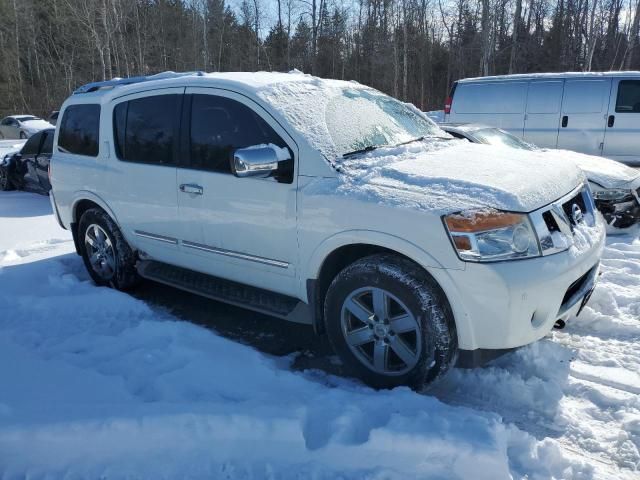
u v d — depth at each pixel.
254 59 41.84
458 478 2.45
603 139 9.84
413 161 3.47
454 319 2.93
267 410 2.74
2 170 11.56
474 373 3.41
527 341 2.93
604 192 6.36
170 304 4.76
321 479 2.48
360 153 3.59
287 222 3.45
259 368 3.32
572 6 34.53
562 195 3.23
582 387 3.24
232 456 2.61
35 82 50.28
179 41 43.19
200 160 3.96
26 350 3.60
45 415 2.73
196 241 4.08
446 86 38.75
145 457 2.60
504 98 10.46
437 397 3.24
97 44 33.91
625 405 3.06
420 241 2.90
